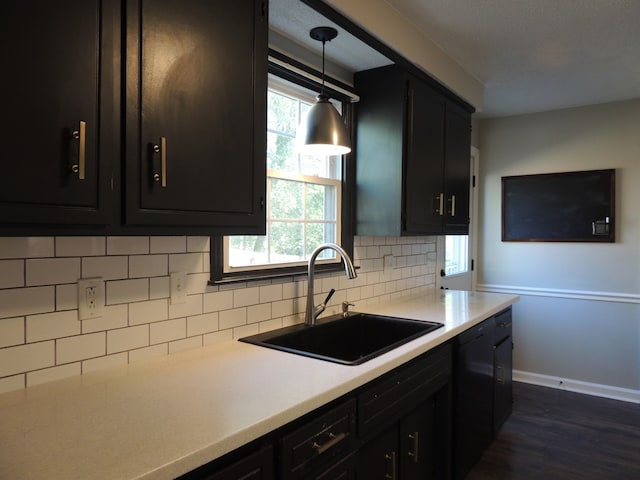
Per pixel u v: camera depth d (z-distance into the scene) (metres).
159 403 1.17
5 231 0.91
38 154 0.94
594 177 3.66
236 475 1.04
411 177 2.46
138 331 1.51
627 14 2.19
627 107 3.55
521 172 4.00
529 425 3.07
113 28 1.07
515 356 4.04
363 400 1.47
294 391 1.26
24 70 0.92
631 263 3.54
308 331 2.05
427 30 2.38
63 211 0.99
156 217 1.17
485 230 4.18
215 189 1.32
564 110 3.79
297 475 1.19
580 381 3.74
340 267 2.41
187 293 1.66
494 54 2.69
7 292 1.21
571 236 3.76
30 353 1.26
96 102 1.04
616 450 2.73
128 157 1.10
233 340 1.81
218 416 1.09
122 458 0.89
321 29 1.98
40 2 0.94
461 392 2.22
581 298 3.73
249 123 1.43
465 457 2.30
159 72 1.17
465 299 2.97
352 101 2.48
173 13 1.20
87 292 1.37
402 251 3.04
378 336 2.35
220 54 1.33
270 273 2.00
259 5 1.47
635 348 3.53
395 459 1.76
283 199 2.14
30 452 0.92
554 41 2.50
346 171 2.49
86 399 1.19
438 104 2.73
